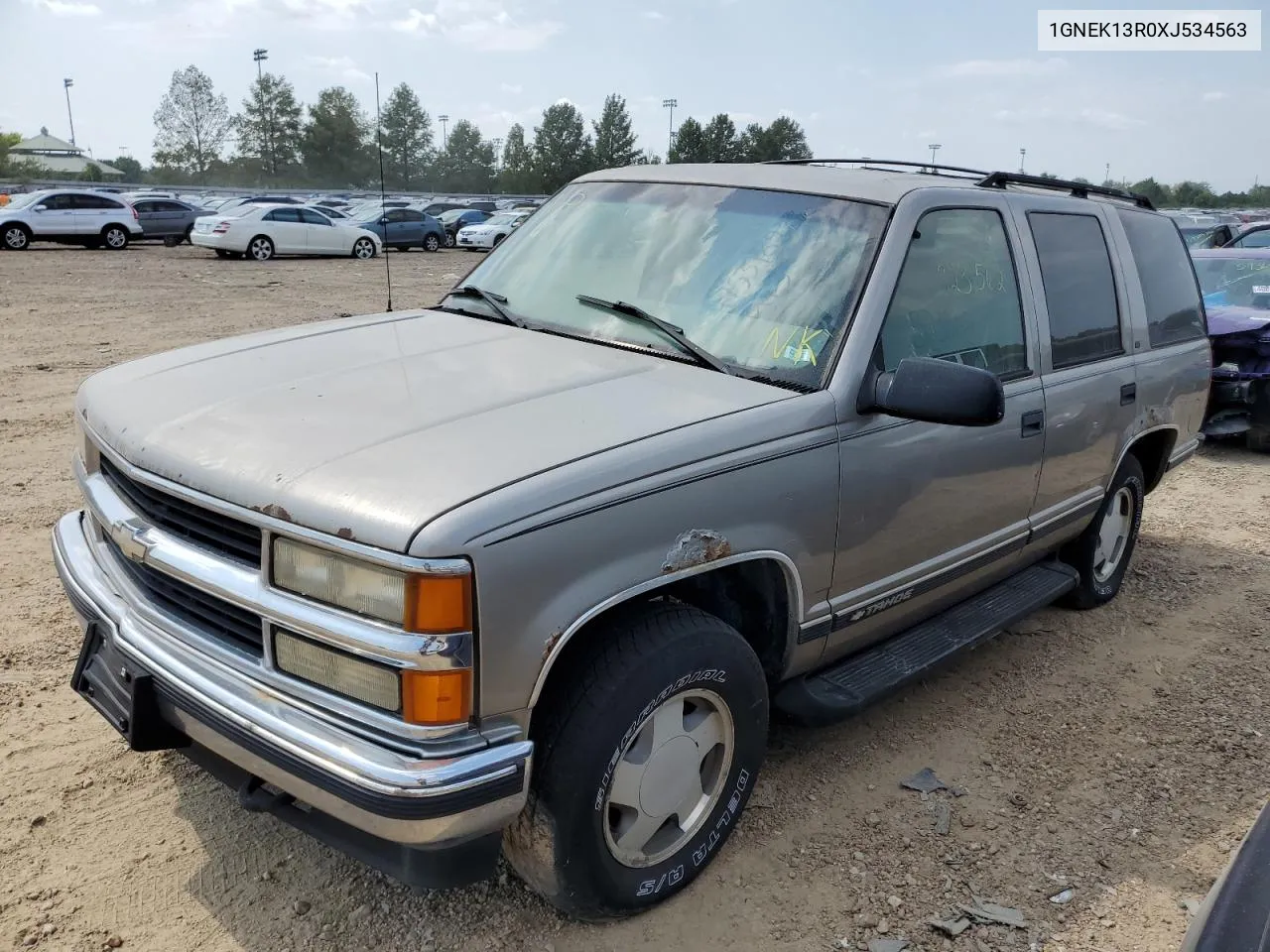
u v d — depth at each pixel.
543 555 2.20
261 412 2.61
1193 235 13.15
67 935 2.53
